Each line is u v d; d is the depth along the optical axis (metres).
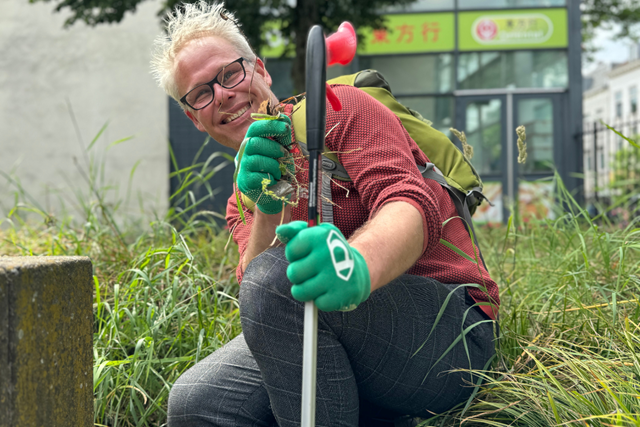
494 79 8.77
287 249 0.81
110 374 1.58
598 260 2.37
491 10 8.73
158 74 1.61
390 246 0.93
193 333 1.90
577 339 1.64
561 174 8.62
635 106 31.81
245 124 1.51
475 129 8.78
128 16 9.07
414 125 1.47
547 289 2.02
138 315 1.90
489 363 1.36
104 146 8.99
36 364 0.96
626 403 1.20
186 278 2.23
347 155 1.18
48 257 1.09
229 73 1.48
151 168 8.89
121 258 2.52
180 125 8.94
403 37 8.78
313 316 0.84
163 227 2.87
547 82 8.73
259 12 5.87
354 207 1.24
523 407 1.29
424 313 1.19
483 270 1.40
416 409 1.27
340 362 1.12
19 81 9.12
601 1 9.05
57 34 9.12
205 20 1.51
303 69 5.78
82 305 1.12
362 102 1.22
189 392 1.33
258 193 0.99
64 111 9.09
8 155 9.06
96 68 9.08
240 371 1.33
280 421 1.16
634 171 6.72
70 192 8.96
